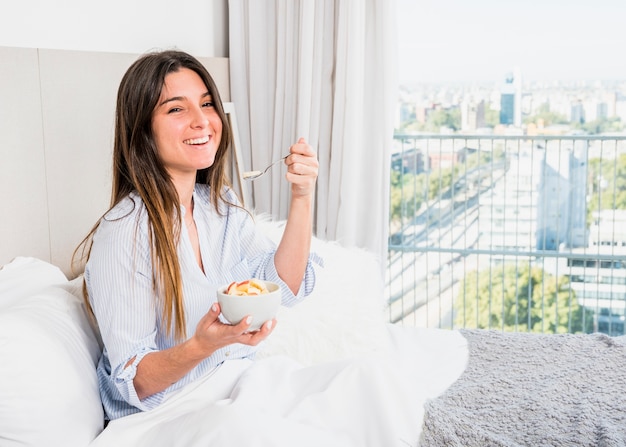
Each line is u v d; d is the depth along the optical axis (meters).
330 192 3.79
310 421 1.60
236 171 3.76
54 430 1.52
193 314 1.77
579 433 2.16
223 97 3.79
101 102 2.53
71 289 1.99
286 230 1.91
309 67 3.71
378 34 3.66
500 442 1.85
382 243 3.82
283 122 3.84
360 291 2.65
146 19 3.05
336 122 3.72
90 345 1.81
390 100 3.69
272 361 1.84
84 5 2.56
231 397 1.69
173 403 1.69
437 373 2.67
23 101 2.12
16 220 2.10
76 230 2.41
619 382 2.61
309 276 1.98
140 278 1.66
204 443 1.48
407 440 1.63
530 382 2.61
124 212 1.69
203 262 1.82
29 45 2.25
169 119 1.72
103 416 1.71
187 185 1.82
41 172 2.22
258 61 3.81
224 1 3.92
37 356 1.56
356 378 1.67
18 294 1.89
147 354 1.62
